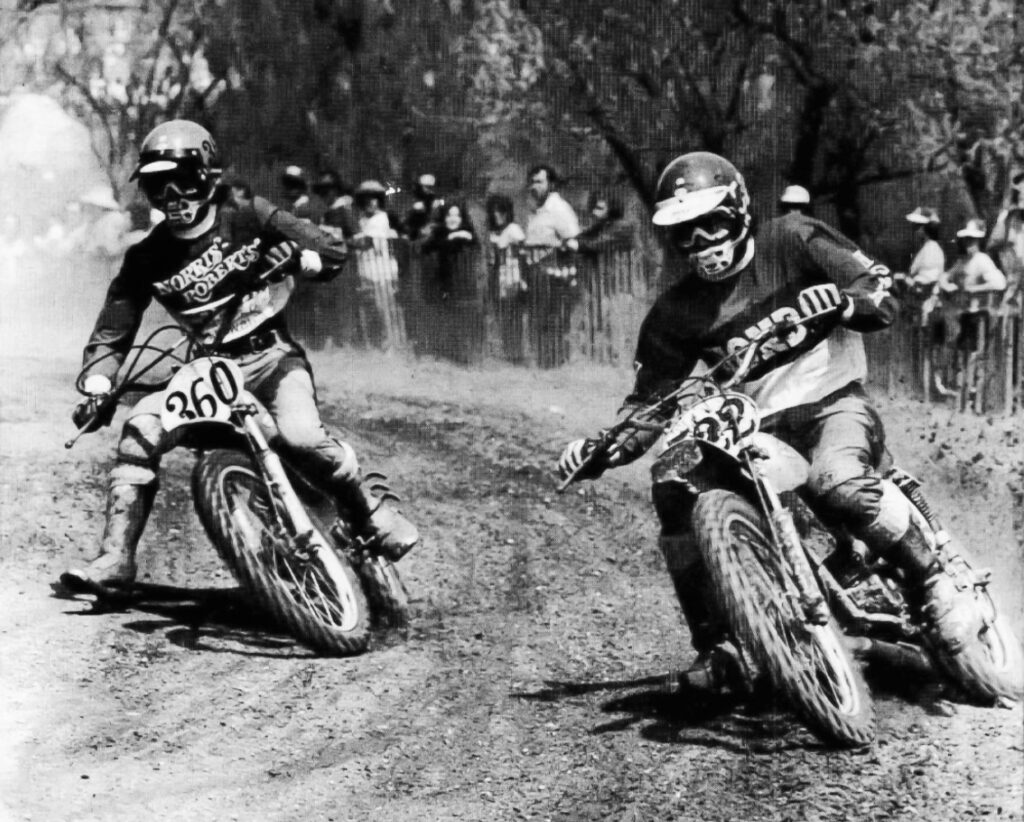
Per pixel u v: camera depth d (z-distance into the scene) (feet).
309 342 62.95
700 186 22.80
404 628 28.22
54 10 72.13
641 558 33.96
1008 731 22.94
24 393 47.16
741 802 20.86
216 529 25.16
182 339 27.37
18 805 20.38
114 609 27.78
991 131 59.21
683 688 22.80
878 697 24.49
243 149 71.46
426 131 67.41
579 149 64.44
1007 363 53.47
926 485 42.32
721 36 61.36
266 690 24.72
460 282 61.93
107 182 71.67
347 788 21.40
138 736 22.79
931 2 59.36
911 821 20.06
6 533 31.30
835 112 60.44
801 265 23.15
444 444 44.86
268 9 71.41
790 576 22.11
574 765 22.09
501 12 65.57
